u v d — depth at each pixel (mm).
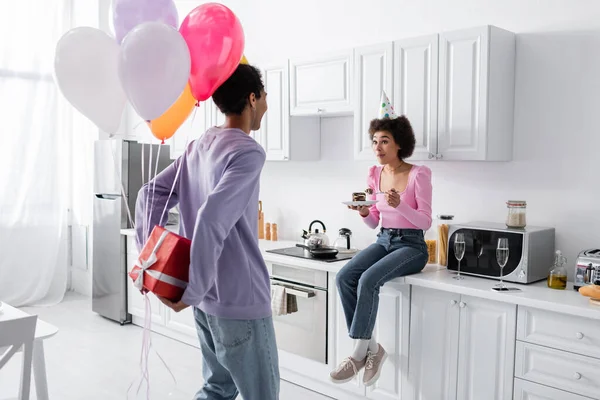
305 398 3268
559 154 2869
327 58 3459
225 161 1705
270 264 3504
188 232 1922
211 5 1802
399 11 3496
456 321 2664
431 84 2982
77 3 5426
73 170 5688
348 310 2908
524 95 2973
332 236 3930
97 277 4902
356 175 3744
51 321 4789
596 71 2738
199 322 1896
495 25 3078
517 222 2779
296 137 3779
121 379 3518
